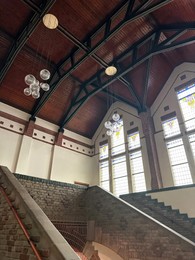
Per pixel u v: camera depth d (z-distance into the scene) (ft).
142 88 35.42
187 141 29.89
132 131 37.99
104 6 25.39
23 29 27.94
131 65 29.63
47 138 38.37
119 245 16.74
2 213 14.47
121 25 23.13
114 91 40.42
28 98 35.96
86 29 27.96
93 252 18.19
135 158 35.73
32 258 10.16
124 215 17.60
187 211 21.06
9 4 25.25
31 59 32.22
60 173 37.22
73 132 43.16
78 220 22.13
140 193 24.81
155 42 27.73
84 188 24.53
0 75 30.53
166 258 13.42
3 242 12.89
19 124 35.29
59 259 8.84
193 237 17.28
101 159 42.09
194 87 31.91
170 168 30.30
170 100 34.58
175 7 23.59
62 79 31.63
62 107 39.99
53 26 17.65
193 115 30.71
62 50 31.58
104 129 44.45
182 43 24.53
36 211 12.06
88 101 42.27
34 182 21.31
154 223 15.01
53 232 10.39
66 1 24.68
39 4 23.58
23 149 33.55
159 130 34.17
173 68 35.88
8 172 17.87
